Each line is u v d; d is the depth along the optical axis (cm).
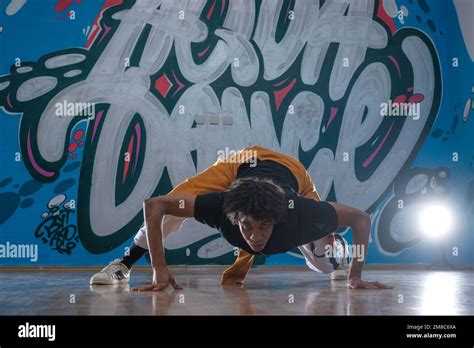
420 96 622
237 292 294
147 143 584
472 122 595
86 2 591
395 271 549
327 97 611
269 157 318
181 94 592
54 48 583
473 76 594
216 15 604
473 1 597
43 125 575
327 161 605
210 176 305
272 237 269
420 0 630
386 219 606
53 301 251
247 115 599
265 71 605
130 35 593
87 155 578
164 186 583
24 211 567
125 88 587
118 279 354
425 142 619
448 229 610
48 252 566
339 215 282
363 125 613
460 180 611
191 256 580
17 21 582
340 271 402
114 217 576
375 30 623
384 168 612
